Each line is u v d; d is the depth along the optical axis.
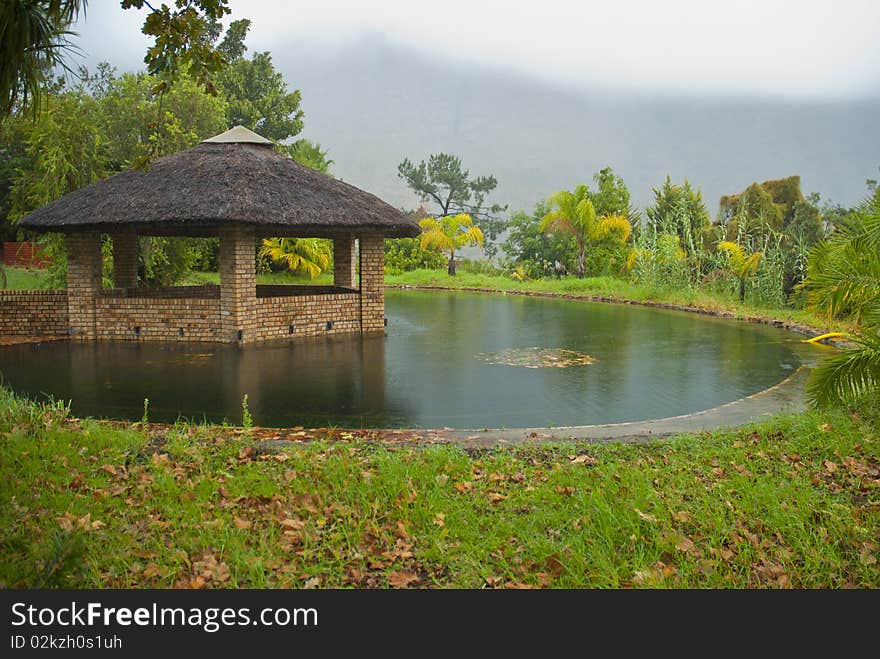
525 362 11.98
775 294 20.22
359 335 15.10
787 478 5.67
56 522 4.64
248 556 4.30
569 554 4.36
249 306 13.57
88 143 17.72
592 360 12.27
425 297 26.17
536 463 6.03
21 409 7.17
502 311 20.84
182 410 8.41
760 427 7.09
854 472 5.84
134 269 16.97
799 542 4.54
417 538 4.60
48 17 5.41
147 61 5.80
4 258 25.12
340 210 13.70
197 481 5.43
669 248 24.23
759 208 24.72
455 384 10.09
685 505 5.03
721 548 4.45
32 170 18.64
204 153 14.15
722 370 11.34
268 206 12.77
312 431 7.30
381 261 15.48
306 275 31.97
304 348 13.21
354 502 5.09
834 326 15.60
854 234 7.29
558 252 34.66
